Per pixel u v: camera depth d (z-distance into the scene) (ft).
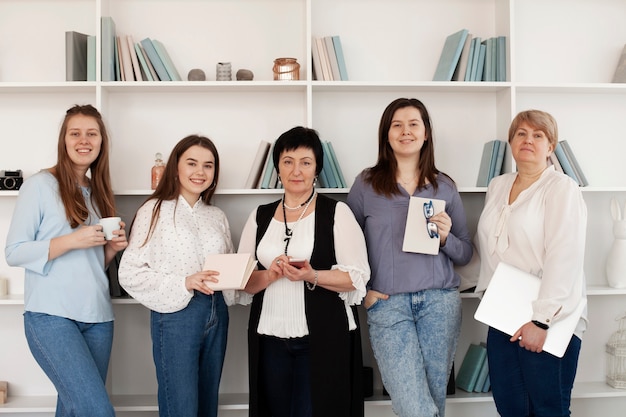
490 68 10.48
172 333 8.30
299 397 8.18
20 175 10.26
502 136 10.72
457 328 8.84
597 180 11.18
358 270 7.97
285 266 7.67
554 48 11.17
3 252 10.61
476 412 10.96
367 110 10.89
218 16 10.78
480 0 11.04
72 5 10.64
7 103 10.61
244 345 10.74
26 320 8.18
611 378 10.85
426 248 8.45
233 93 10.78
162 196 8.79
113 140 10.66
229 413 10.76
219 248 8.79
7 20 10.64
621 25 11.20
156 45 10.08
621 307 11.15
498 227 8.30
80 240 8.01
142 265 8.42
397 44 10.97
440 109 10.99
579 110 11.16
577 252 7.53
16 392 10.66
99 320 8.44
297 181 8.25
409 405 8.34
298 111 10.84
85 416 7.83
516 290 7.77
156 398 10.39
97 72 9.89
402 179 9.02
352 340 8.30
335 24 10.91
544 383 7.64
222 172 10.78
